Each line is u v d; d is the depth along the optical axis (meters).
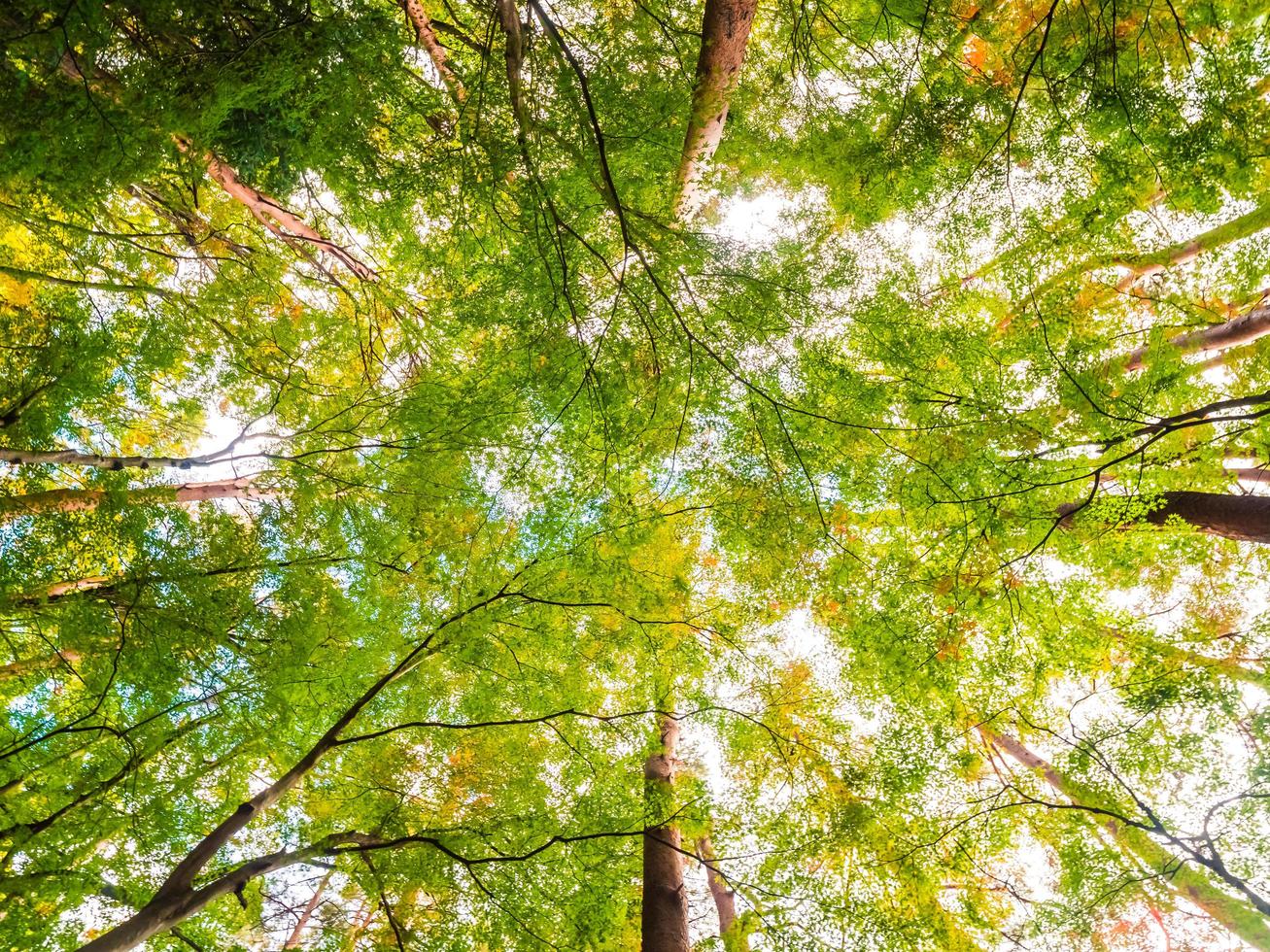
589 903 5.62
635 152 5.81
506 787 6.55
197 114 4.40
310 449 7.46
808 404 6.40
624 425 6.43
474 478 7.20
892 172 6.74
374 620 7.12
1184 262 7.68
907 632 7.09
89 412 6.97
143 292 6.91
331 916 6.11
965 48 7.58
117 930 3.79
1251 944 5.80
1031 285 6.38
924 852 6.44
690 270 5.67
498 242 6.16
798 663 7.70
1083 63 6.03
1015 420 6.39
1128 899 5.99
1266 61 5.61
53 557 5.84
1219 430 6.55
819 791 6.80
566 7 6.39
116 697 6.12
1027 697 7.05
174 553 6.02
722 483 6.88
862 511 7.30
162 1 4.06
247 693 6.11
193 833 6.02
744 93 6.97
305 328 8.46
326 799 6.75
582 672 7.29
